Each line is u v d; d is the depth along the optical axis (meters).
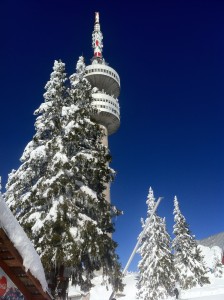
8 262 6.58
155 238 45.47
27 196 18.53
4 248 6.23
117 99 102.94
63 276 17.64
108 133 104.25
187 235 51.03
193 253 49.75
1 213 5.54
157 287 41.94
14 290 6.81
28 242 6.08
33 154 19.34
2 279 6.55
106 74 103.00
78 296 33.03
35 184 18.64
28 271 6.16
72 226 17.45
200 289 37.78
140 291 45.03
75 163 18.94
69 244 16.36
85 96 22.62
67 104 21.98
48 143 19.23
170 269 43.50
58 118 20.55
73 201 18.42
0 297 6.43
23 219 18.25
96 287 53.09
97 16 118.25
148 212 47.78
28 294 7.01
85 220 17.58
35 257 6.21
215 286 38.81
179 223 52.41
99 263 19.17
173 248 51.03
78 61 23.81
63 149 19.11
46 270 16.52
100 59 111.31
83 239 16.98
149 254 45.03
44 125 20.48
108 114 96.00
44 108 21.09
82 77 23.20
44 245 16.66
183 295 33.91
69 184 17.91
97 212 19.17
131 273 69.81
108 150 21.95
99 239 17.52
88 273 19.75
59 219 16.88
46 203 18.02
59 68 22.95
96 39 114.88
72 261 16.06
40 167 20.16
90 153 20.31
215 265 66.25
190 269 48.03
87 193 18.53
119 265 19.19
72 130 19.72
